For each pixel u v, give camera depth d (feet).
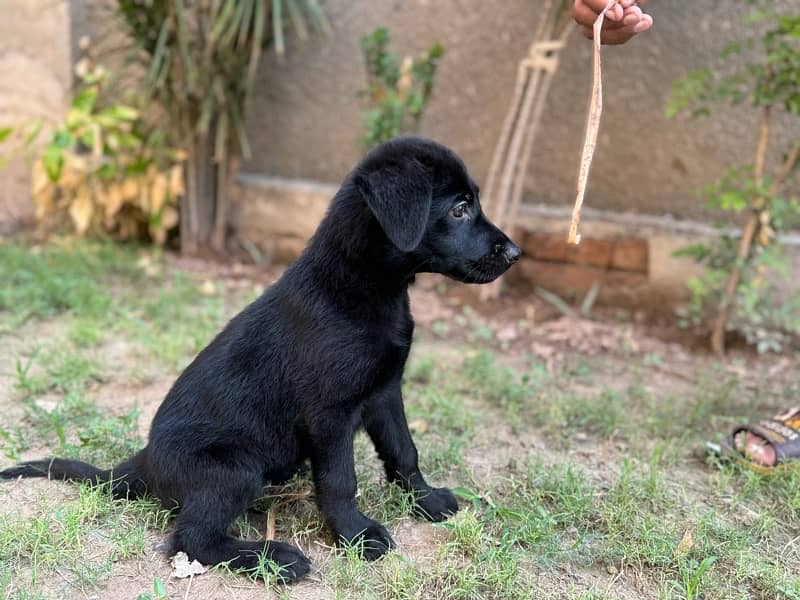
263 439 2.75
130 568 2.65
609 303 5.18
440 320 4.93
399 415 2.97
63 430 3.39
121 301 4.87
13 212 6.32
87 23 6.02
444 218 2.73
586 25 2.90
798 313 4.56
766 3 4.63
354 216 2.68
